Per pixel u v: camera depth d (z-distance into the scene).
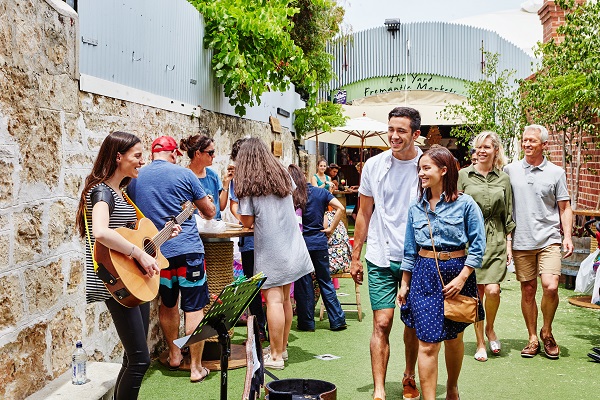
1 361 3.88
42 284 4.41
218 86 9.52
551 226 6.72
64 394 4.24
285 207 6.29
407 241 5.02
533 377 6.07
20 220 4.12
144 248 4.37
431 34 22.11
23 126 4.17
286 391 4.33
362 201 5.48
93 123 5.43
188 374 6.09
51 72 4.60
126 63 6.28
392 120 5.19
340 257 8.01
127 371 4.25
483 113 15.12
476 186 6.62
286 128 15.28
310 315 7.82
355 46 22.36
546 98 10.33
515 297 9.67
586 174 11.38
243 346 6.93
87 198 4.24
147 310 4.78
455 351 5.03
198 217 6.43
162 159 5.97
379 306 5.23
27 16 4.23
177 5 7.81
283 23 9.72
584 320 8.33
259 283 4.11
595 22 9.16
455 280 4.73
